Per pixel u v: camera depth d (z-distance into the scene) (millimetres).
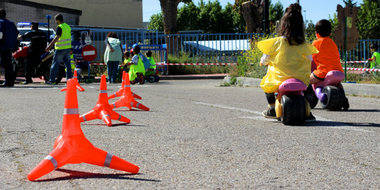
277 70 6469
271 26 20375
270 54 6500
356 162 4176
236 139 5316
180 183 3514
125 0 41875
